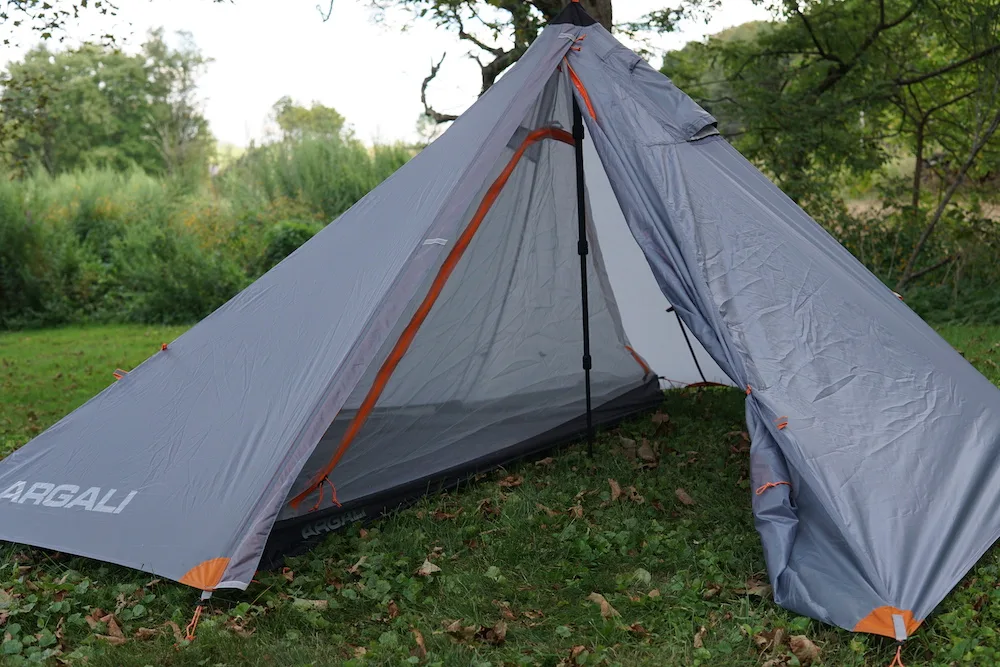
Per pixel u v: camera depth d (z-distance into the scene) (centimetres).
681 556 380
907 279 1079
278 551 390
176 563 355
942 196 1227
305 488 406
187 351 473
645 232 409
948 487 355
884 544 321
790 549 340
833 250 459
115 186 1912
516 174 491
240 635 323
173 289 1453
